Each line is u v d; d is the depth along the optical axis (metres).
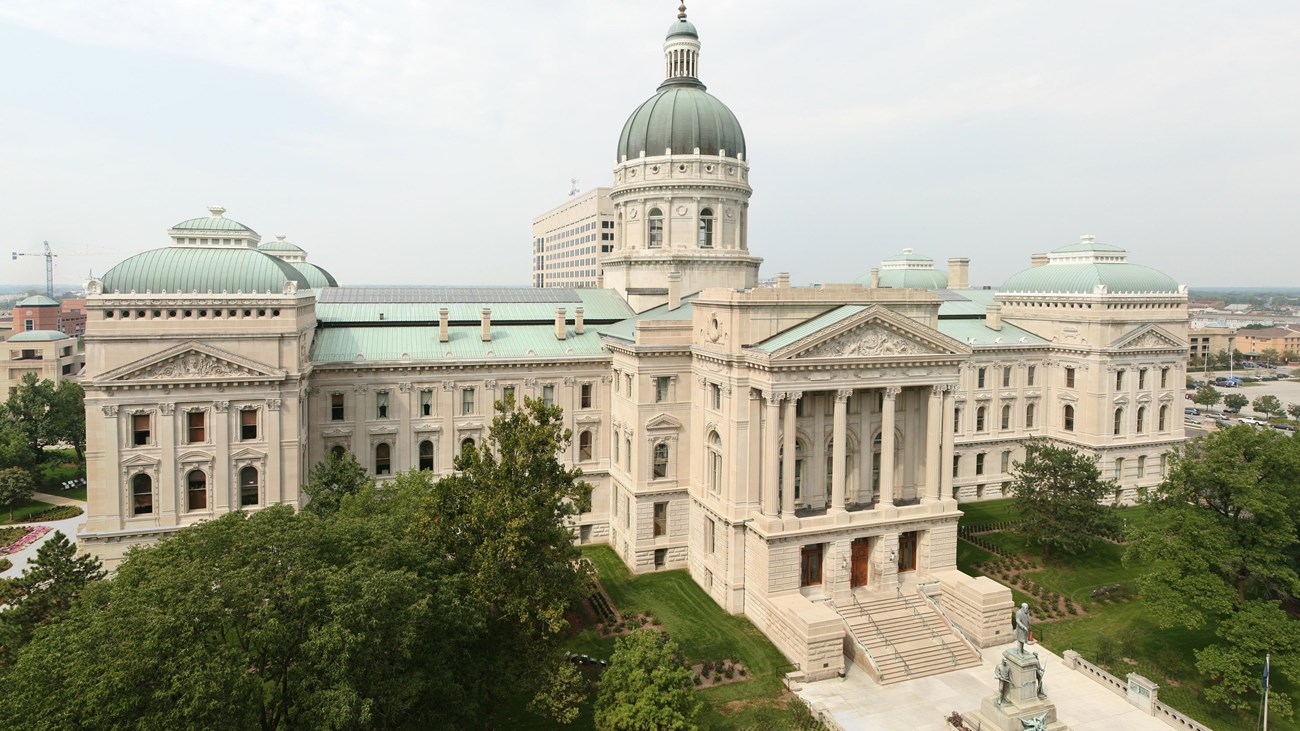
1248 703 45.78
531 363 72.81
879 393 63.38
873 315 57.19
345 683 31.64
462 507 44.16
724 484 60.38
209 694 29.22
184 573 32.88
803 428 61.16
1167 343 88.81
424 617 35.75
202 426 59.38
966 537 75.75
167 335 57.44
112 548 57.62
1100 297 85.06
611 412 75.06
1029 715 44.06
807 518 57.31
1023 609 45.34
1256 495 49.75
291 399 60.88
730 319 58.66
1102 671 50.06
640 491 66.06
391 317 76.06
